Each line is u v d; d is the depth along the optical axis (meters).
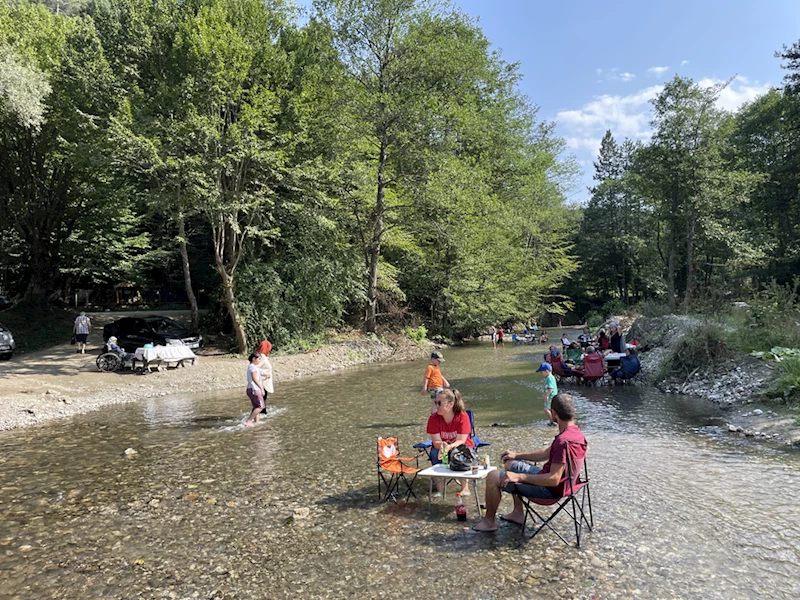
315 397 14.05
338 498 6.52
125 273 36.38
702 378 13.13
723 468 7.09
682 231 28.89
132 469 7.91
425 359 23.70
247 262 22.95
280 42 24.03
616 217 57.56
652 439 8.70
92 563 4.93
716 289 21.23
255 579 4.53
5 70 16.47
